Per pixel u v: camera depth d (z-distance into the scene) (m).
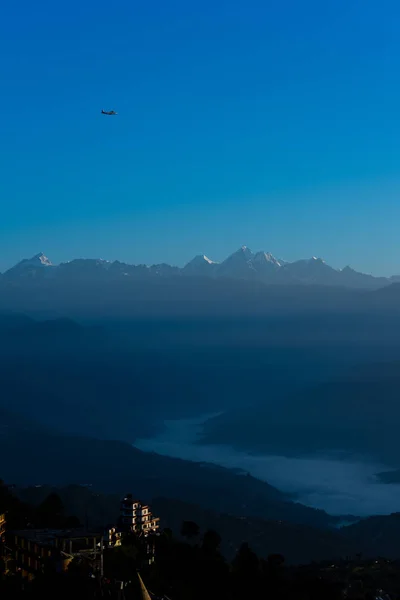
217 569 189.25
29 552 176.38
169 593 176.00
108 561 186.50
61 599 145.62
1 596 149.12
